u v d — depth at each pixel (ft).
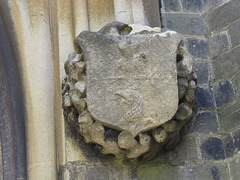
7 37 13.58
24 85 13.10
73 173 12.26
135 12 13.65
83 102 11.89
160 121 11.64
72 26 13.65
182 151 13.02
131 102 11.61
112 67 11.81
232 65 13.98
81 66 11.96
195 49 14.66
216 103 13.91
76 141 12.57
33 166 12.39
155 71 11.80
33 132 12.64
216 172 12.94
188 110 12.26
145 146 12.03
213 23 14.92
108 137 11.96
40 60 13.28
